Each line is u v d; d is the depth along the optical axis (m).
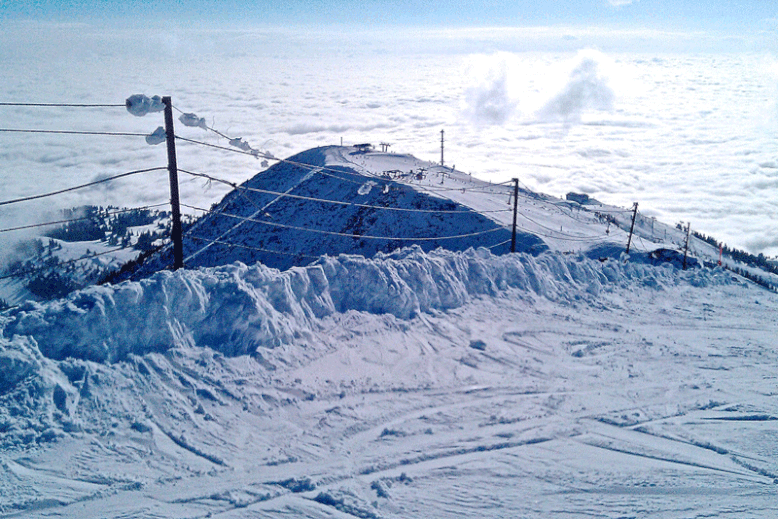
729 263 71.75
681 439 6.79
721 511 5.38
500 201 68.12
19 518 4.84
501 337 10.03
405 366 8.47
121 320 7.35
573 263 14.27
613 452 6.44
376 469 5.90
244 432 6.43
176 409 6.63
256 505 5.23
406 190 67.06
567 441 6.65
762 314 13.20
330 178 77.00
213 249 69.31
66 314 7.08
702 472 6.07
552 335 10.43
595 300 12.98
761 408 7.73
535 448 6.46
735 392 8.29
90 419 6.25
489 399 7.67
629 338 10.62
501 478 5.84
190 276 8.32
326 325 9.26
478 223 57.50
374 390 7.65
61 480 5.36
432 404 7.43
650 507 5.42
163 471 5.63
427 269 11.27
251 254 65.31
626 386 8.37
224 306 8.16
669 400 7.92
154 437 6.13
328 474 5.76
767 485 5.86
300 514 5.14
